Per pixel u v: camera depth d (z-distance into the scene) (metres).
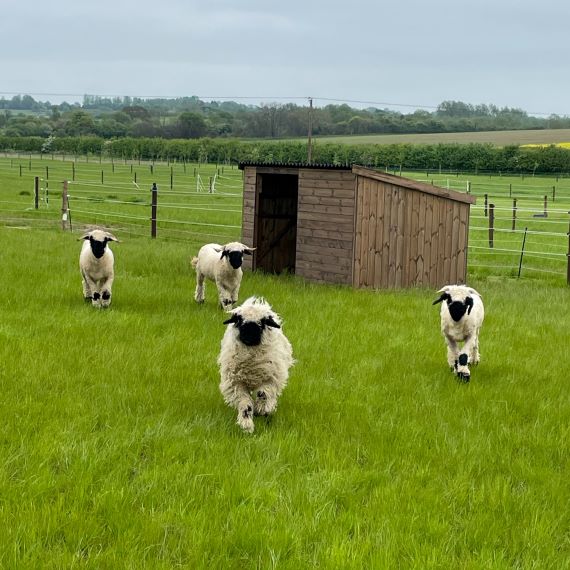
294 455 13.42
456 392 15.95
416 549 10.21
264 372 14.98
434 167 100.94
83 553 9.90
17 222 29.59
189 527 10.58
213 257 19.11
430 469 13.21
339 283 21.88
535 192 63.53
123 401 15.16
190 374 16.02
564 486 12.73
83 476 11.91
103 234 18.52
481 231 33.62
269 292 20.30
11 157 99.44
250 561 9.89
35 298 18.84
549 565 10.17
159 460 12.84
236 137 147.00
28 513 10.59
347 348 17.23
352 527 10.93
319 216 22.14
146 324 17.69
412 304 19.98
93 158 111.06
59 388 15.49
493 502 11.85
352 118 167.88
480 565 9.94
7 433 13.59
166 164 95.62
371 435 14.70
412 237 22.34
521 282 24.20
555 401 15.86
